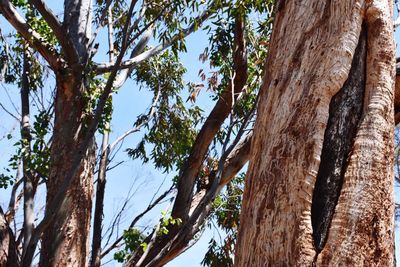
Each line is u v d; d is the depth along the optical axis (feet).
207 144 32.53
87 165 30.37
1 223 28.22
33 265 31.45
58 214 28.99
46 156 30.07
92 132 25.91
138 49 35.68
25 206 30.32
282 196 11.07
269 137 11.85
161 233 30.42
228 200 38.32
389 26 12.76
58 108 31.07
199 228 32.35
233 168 33.12
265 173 11.50
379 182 11.10
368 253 10.50
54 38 32.04
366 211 10.77
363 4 12.78
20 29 30.58
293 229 10.75
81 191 29.86
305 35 12.67
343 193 11.00
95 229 31.60
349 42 12.28
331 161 11.37
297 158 11.27
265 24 33.37
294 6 13.25
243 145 33.06
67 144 30.22
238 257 11.41
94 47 32.91
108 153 34.60
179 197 32.01
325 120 11.51
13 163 30.30
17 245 31.40
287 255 10.61
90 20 33.12
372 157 11.28
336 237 10.55
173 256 31.14
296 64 12.38
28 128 31.40
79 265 29.12
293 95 11.97
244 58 33.17
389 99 12.05
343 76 11.91
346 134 11.62
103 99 25.86
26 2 33.60
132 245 31.37
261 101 12.76
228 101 32.99
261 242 10.96
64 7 33.22
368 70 12.28
